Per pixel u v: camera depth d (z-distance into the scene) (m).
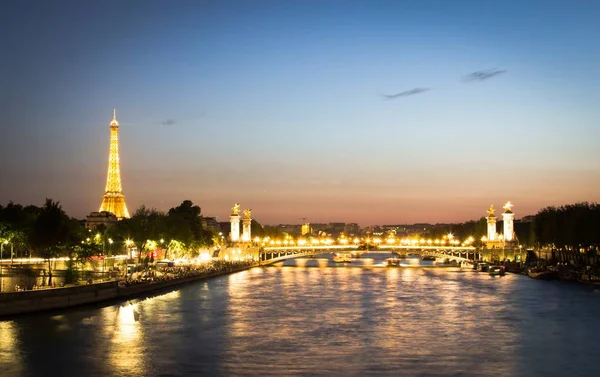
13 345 144.25
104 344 146.62
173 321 176.88
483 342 150.25
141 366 128.62
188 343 148.62
